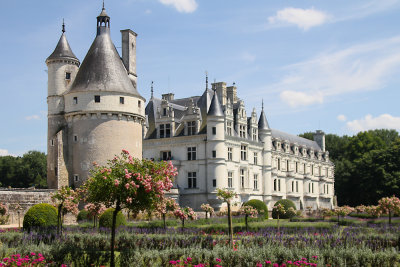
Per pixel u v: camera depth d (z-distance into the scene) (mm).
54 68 58406
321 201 108375
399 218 53562
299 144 101812
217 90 75438
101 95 55156
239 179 71875
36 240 26422
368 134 125312
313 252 21516
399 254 21953
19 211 44750
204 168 67250
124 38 64562
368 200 105062
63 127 56656
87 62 57250
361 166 105875
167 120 70938
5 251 22531
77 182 54750
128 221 46000
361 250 22141
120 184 21297
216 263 20562
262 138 80375
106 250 26250
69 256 21938
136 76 65250
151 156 71688
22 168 105500
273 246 24297
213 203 66000
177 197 67000
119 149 55344
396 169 100875
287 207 61000
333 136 139500
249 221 48562
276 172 86812
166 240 27047
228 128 70938
